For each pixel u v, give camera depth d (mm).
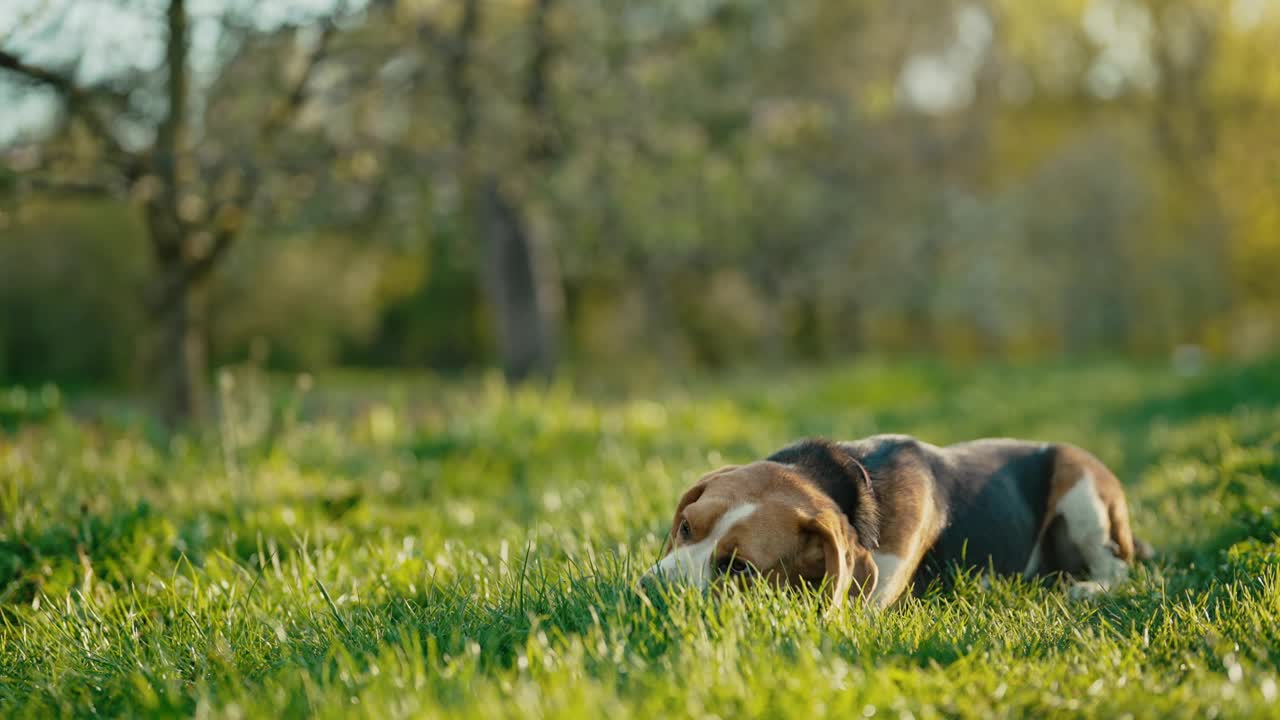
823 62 29328
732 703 3314
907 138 40469
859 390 23156
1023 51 49938
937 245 42156
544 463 10617
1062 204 48156
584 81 17016
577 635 3803
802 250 39031
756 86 20250
